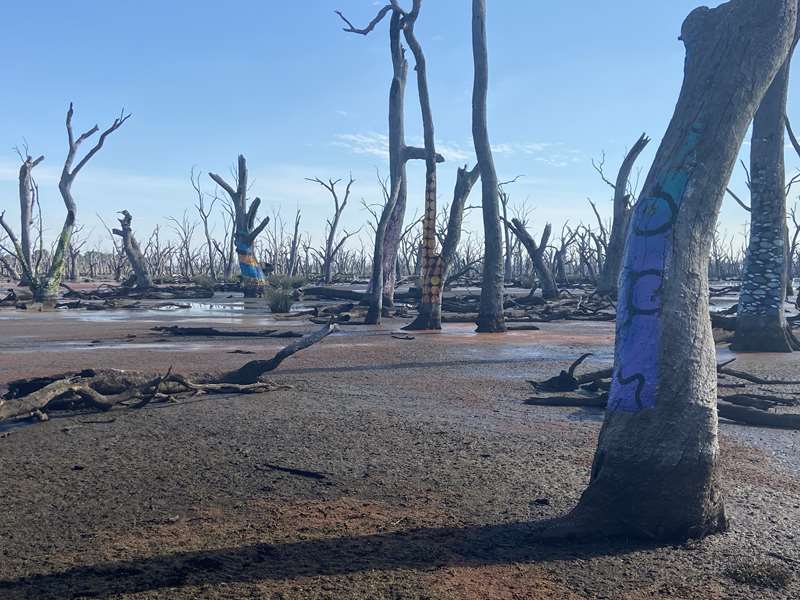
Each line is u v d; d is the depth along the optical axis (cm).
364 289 5928
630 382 436
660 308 430
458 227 2212
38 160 4047
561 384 1020
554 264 8188
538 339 1859
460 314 2725
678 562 399
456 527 456
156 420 793
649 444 427
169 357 1385
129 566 393
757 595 360
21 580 376
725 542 428
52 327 2206
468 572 386
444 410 862
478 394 981
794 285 6700
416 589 364
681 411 426
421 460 625
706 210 438
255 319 2612
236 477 573
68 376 854
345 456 638
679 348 427
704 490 431
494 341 1795
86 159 3462
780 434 746
